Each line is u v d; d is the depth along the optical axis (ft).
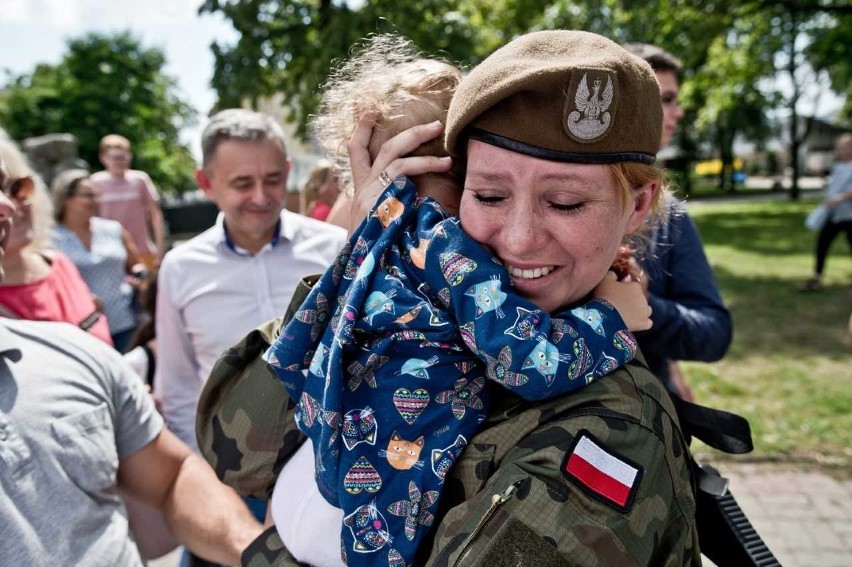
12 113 104.32
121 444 4.75
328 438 2.93
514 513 2.64
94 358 4.55
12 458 3.87
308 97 19.74
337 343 2.94
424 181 3.46
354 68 3.97
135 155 109.70
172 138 122.21
